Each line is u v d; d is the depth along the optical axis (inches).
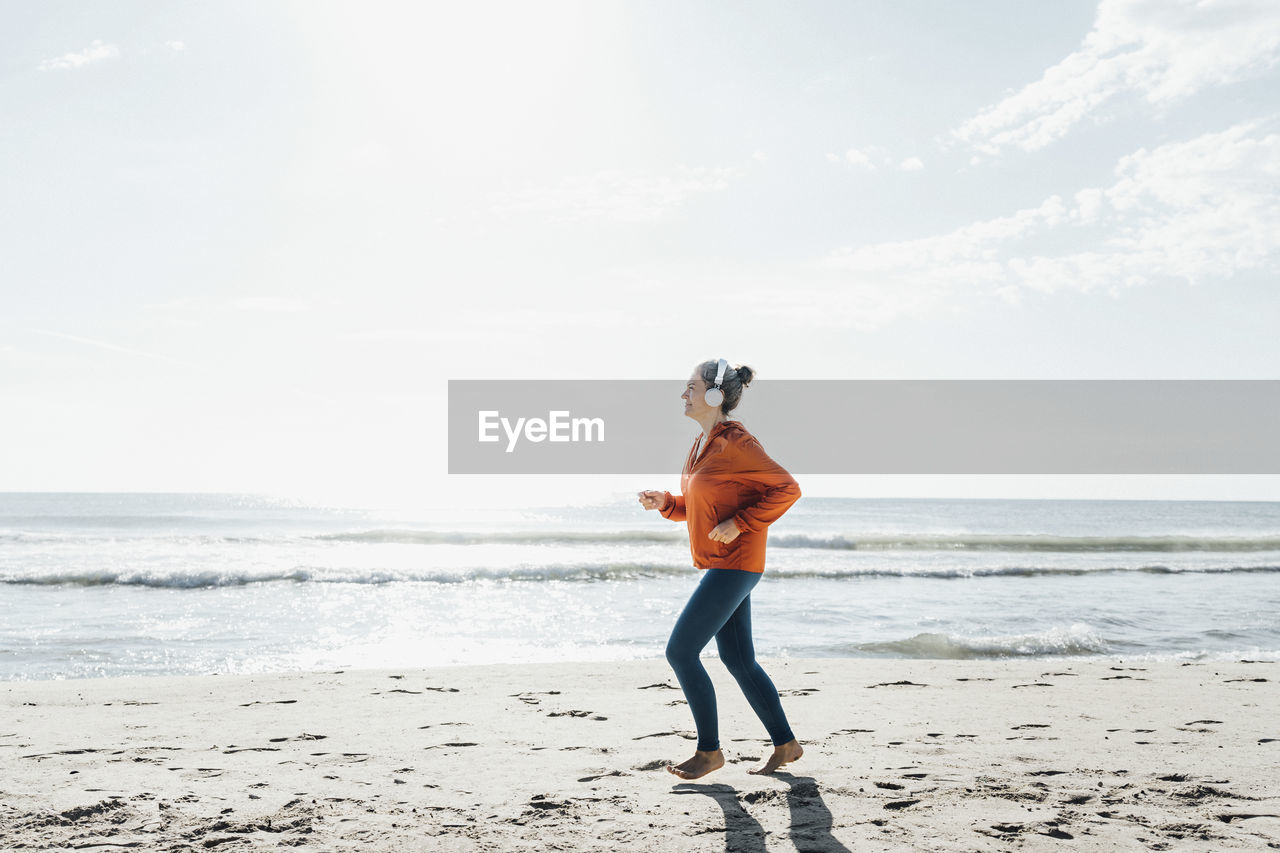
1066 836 113.0
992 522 2358.5
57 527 1673.2
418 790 137.4
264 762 157.5
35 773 148.9
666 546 1064.8
